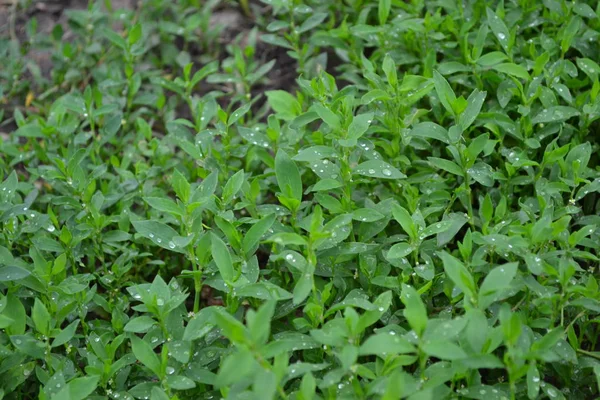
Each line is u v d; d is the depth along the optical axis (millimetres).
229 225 718
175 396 675
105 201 811
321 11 949
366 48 931
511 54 817
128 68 900
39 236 806
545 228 691
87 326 753
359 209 737
